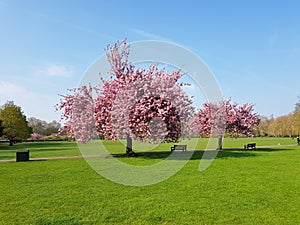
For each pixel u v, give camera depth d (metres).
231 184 12.73
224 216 8.41
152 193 11.12
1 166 18.83
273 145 43.62
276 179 13.88
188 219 8.15
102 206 9.39
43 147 44.03
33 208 9.20
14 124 54.50
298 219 8.15
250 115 37.16
